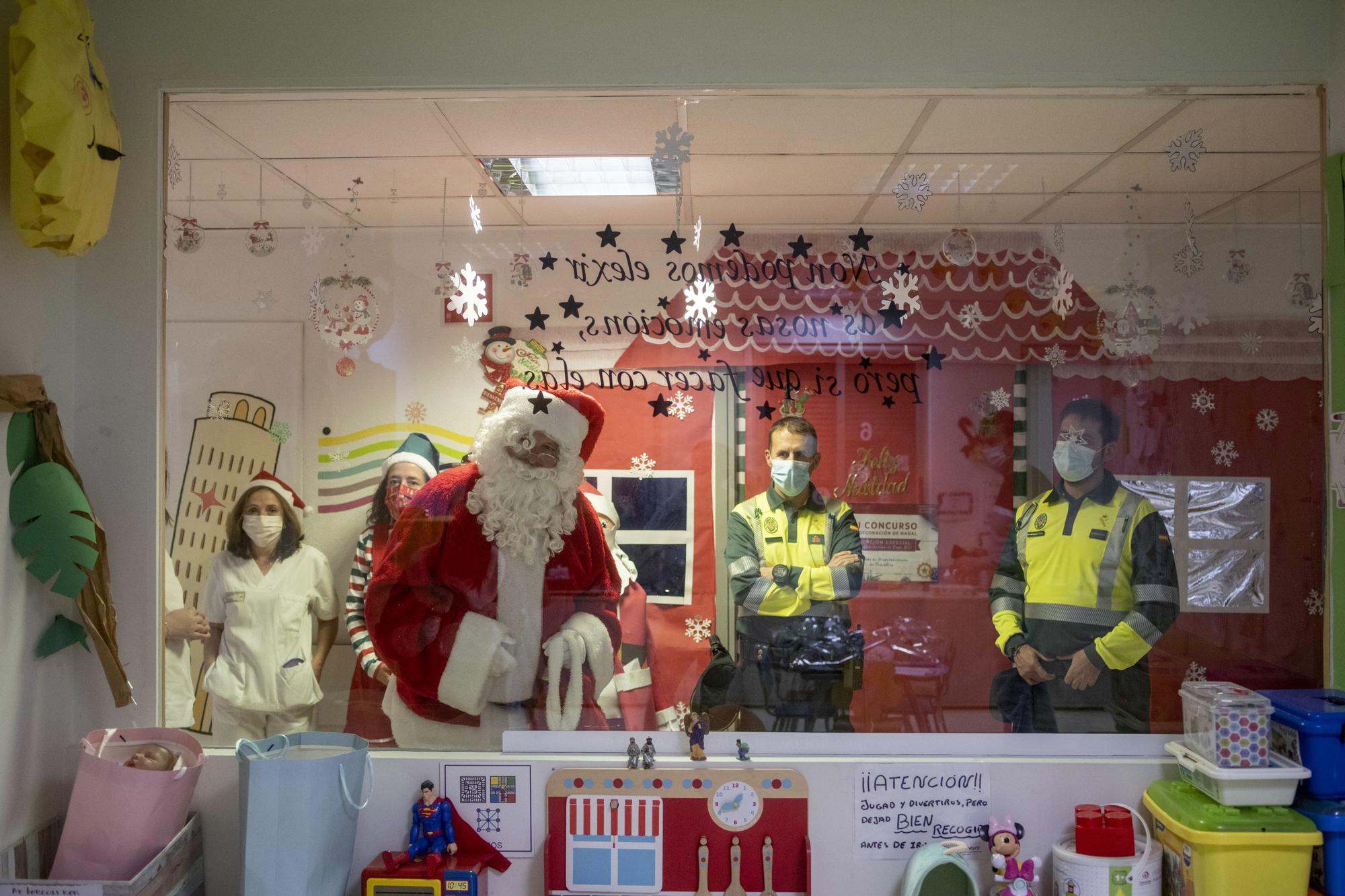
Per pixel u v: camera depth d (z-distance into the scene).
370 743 1.80
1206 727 1.65
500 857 1.74
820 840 1.74
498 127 1.80
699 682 1.80
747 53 1.77
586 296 1.81
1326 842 1.56
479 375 1.82
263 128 1.80
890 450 1.81
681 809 1.72
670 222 1.81
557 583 1.80
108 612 1.71
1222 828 1.54
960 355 1.81
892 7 1.77
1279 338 1.80
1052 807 1.75
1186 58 1.75
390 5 1.78
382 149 1.81
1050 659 1.80
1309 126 1.78
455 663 1.80
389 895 1.63
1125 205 1.80
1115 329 1.81
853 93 1.78
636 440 1.81
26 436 1.64
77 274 1.78
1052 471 1.81
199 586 1.81
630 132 1.80
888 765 1.74
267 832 1.51
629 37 1.77
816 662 1.80
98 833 1.55
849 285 1.81
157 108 1.78
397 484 1.82
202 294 1.81
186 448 1.81
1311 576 1.80
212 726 1.80
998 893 1.65
